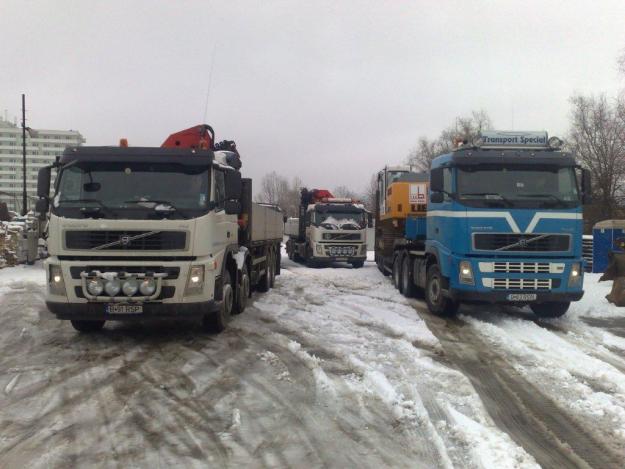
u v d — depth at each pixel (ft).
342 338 25.02
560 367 20.31
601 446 13.67
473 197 28.48
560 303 29.91
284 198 254.47
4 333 26.68
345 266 79.20
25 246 64.75
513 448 13.21
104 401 16.66
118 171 23.52
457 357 21.97
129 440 13.75
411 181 46.34
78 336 25.76
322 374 19.06
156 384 18.34
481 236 28.02
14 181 364.58
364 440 13.75
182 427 14.61
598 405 16.33
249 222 34.63
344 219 71.00
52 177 24.57
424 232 37.55
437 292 31.68
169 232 22.61
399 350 22.66
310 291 43.11
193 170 23.90
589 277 46.32
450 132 151.43
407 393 17.19
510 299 27.66
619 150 100.94
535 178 28.71
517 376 19.35
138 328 27.55
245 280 33.22
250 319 29.94
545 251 27.86
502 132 30.27
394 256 46.32
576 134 112.47
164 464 12.41
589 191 28.60
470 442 13.50
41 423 14.88
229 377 19.10
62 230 22.41
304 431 14.32
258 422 14.96
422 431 14.29
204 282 23.00
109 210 22.65
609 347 23.72
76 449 13.20
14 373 19.61
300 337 25.27
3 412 15.72
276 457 12.79
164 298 22.58
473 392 17.39
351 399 16.74
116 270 22.44
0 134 362.53
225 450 13.17
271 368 20.17
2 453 12.96
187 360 21.33
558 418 15.49
